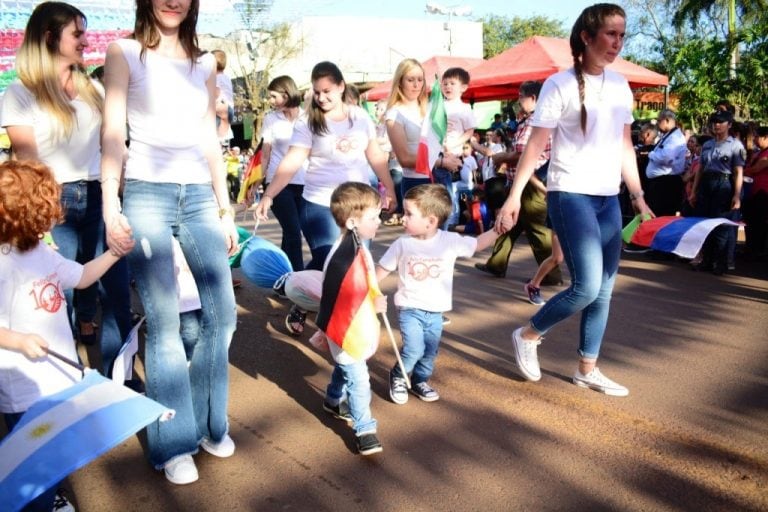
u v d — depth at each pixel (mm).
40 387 2521
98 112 3990
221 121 6688
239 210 15422
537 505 2789
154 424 3021
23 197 2447
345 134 4750
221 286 3082
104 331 3910
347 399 3367
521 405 3762
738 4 20641
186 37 2977
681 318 5422
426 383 3920
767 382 4027
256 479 3029
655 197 8797
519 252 8547
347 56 29078
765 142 7957
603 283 3816
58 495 2754
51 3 3695
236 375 4262
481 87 13086
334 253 3256
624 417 3584
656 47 17406
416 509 2771
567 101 3584
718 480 2959
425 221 3691
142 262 2891
